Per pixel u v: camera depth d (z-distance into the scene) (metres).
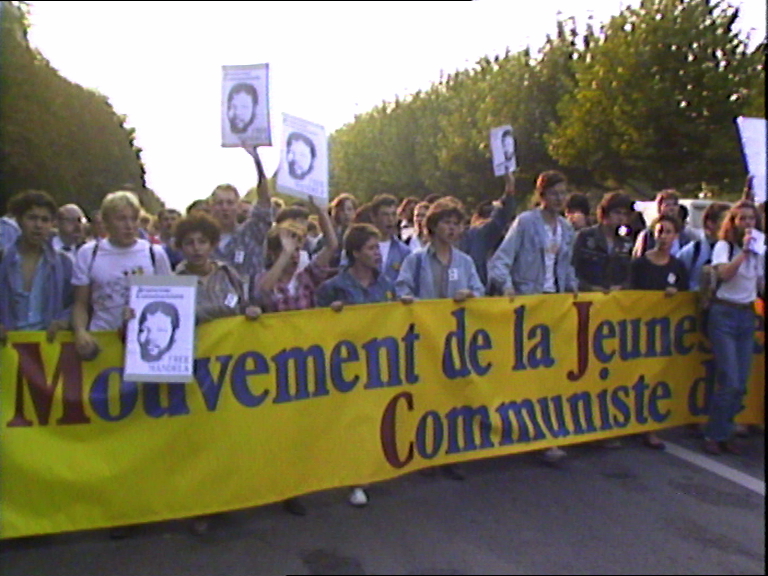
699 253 6.07
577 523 4.08
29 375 3.97
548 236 5.38
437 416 4.73
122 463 4.05
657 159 19.30
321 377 4.42
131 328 3.92
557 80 23.52
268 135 4.52
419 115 34.19
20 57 25.08
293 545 3.95
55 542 4.13
